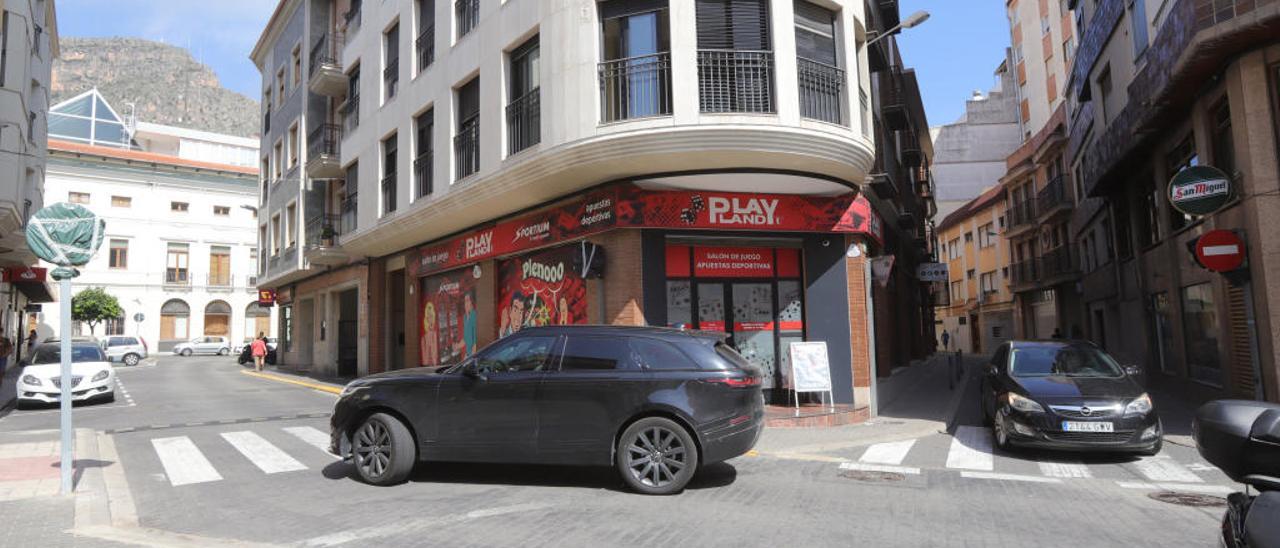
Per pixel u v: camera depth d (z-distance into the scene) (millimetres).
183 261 49000
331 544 4902
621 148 10727
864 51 13336
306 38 25625
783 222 12289
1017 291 35625
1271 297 10047
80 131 55406
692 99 10570
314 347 27578
